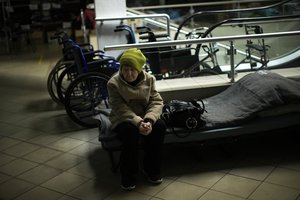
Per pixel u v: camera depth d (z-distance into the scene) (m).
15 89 5.82
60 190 2.89
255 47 4.72
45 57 8.23
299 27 5.36
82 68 4.16
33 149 3.66
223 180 2.93
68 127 4.20
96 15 5.19
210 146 3.49
